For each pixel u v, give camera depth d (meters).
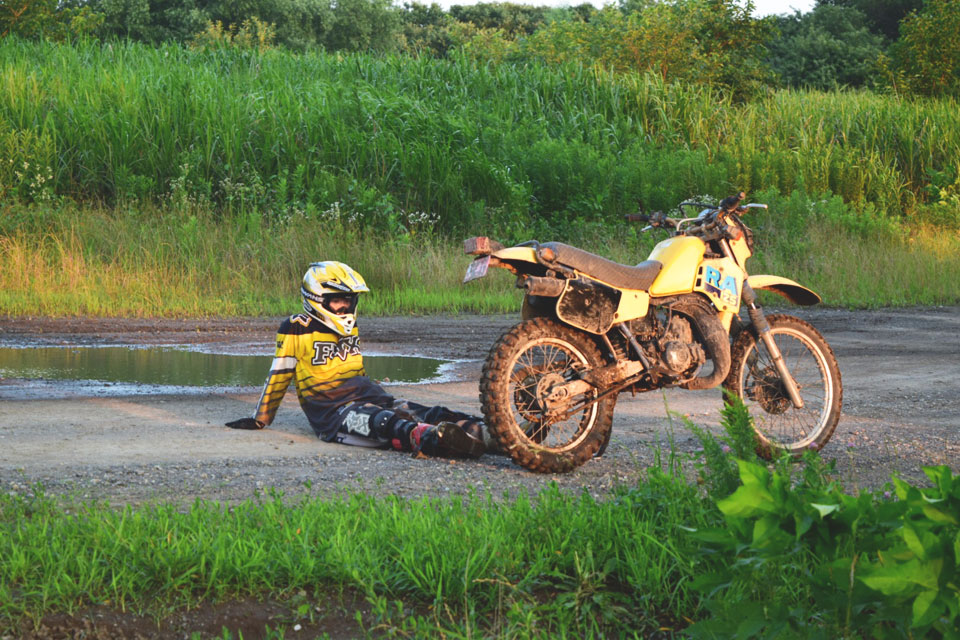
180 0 57.25
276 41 57.25
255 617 3.55
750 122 27.95
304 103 24.41
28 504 4.56
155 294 14.98
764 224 21.55
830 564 2.81
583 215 22.47
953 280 19.91
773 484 2.84
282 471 5.71
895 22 68.62
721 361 6.31
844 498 2.81
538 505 4.54
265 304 15.20
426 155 21.84
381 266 17.42
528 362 6.05
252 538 3.97
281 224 18.48
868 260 20.16
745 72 33.41
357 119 23.70
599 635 3.55
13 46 27.50
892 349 12.53
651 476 4.80
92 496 4.97
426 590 3.72
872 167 26.45
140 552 3.77
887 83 38.22
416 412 6.64
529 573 3.82
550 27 37.88
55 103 22.28
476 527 4.17
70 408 7.65
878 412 8.36
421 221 20.86
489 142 23.84
